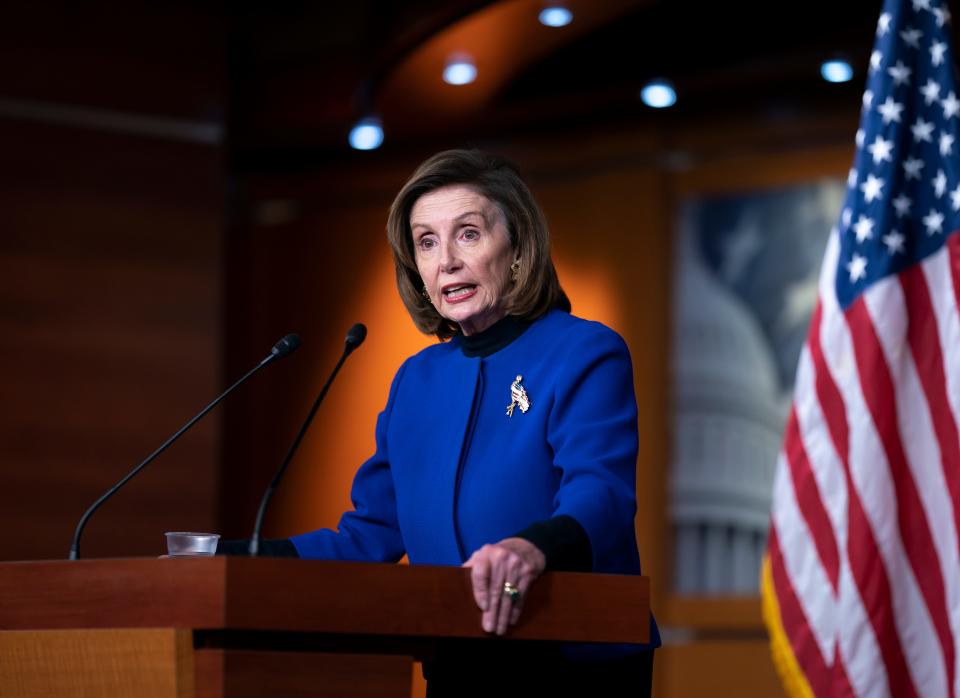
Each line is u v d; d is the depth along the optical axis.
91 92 11.69
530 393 3.66
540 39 9.88
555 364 3.66
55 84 11.60
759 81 10.43
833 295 6.05
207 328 11.66
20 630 3.11
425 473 3.74
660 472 10.69
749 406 10.58
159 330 11.53
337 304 12.28
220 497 12.34
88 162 11.59
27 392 11.11
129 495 11.21
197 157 11.92
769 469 10.45
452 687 3.49
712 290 10.84
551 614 3.04
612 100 10.98
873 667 5.67
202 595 2.73
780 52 10.66
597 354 3.62
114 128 11.71
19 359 11.12
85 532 11.04
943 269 5.89
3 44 11.52
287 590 2.76
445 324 4.14
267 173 12.77
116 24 11.86
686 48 11.00
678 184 11.08
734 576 10.44
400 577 2.88
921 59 6.13
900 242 5.96
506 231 3.85
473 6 9.41
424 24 9.84
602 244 11.21
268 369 12.42
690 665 10.42
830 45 10.08
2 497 10.91
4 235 11.27
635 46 11.16
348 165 12.50
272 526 12.12
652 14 10.95
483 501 3.58
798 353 10.47
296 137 12.21
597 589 3.09
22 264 11.26
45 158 11.47
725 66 10.84
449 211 3.85
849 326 5.98
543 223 3.88
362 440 11.91
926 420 5.79
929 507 5.72
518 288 3.82
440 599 2.92
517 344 3.79
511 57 10.25
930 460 5.76
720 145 10.95
